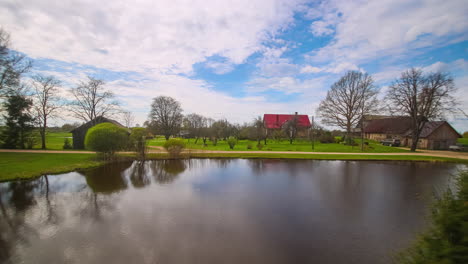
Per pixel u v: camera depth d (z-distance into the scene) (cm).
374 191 1002
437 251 220
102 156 1703
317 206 809
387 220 689
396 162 1838
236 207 790
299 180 1204
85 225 632
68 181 1138
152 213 727
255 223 658
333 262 467
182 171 1447
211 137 4116
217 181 1176
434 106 2455
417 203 848
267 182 1157
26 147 2509
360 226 646
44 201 837
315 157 1994
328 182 1163
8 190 966
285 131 4225
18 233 583
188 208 775
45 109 2553
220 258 476
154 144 3516
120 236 569
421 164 1750
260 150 2642
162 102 4178
